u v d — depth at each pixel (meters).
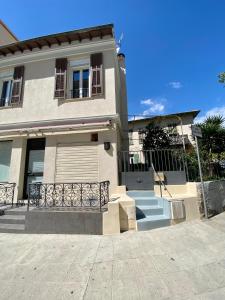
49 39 8.74
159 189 7.15
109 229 4.99
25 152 8.50
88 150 7.75
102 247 4.20
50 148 8.01
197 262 3.45
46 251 4.10
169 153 8.03
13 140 8.47
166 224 5.39
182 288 2.74
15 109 8.73
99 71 8.30
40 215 5.33
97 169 7.50
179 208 5.59
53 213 5.29
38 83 8.83
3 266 3.54
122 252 3.93
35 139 8.59
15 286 2.92
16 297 2.66
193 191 6.43
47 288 2.85
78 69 8.91
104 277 3.08
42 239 4.77
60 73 8.65
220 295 2.57
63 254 3.94
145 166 8.41
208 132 8.86
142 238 4.60
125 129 11.37
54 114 8.30
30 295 2.70
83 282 2.97
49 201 6.45
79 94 8.62
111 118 7.73
